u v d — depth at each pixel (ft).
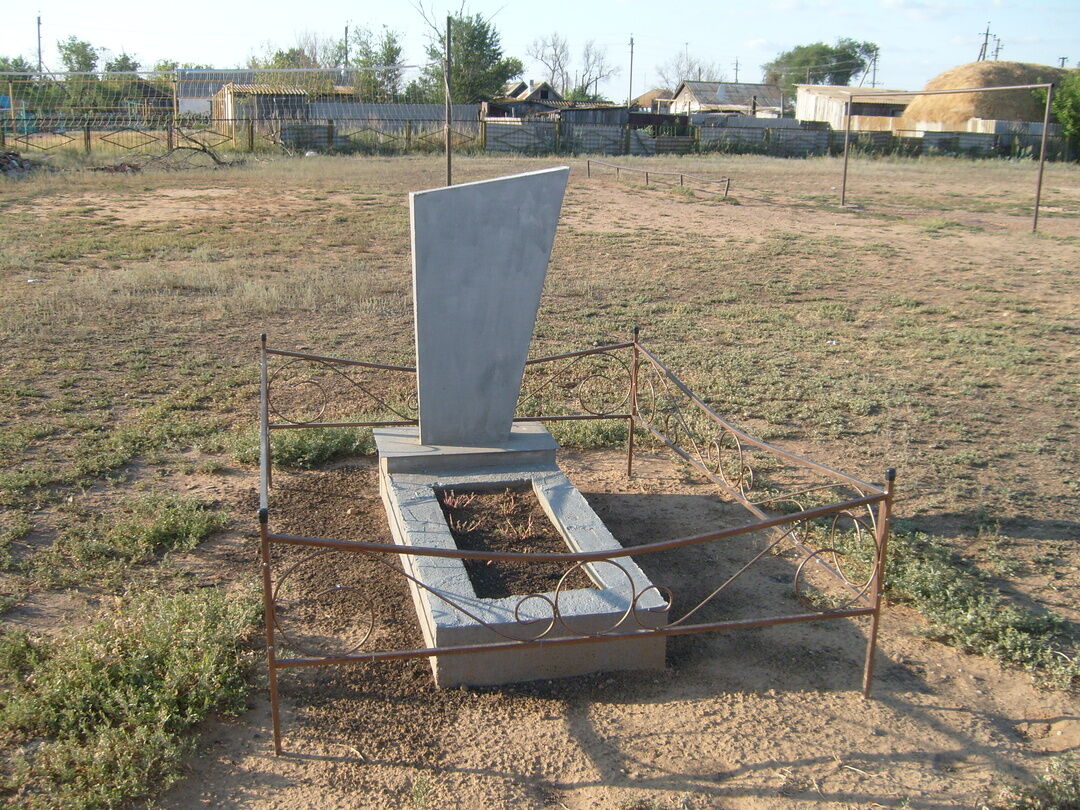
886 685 15.48
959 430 27.35
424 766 13.24
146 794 12.46
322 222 64.54
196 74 152.35
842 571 19.10
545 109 185.78
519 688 15.07
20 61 183.73
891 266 55.31
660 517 21.66
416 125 138.41
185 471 22.81
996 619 16.92
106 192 76.74
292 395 29.01
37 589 17.20
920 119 176.14
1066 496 22.93
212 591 16.96
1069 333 39.86
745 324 40.22
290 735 13.78
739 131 148.25
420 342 19.85
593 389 30.32
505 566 17.30
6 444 23.36
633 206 78.54
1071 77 152.87
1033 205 87.25
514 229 19.69
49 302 38.78
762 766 13.46
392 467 20.30
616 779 13.10
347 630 16.46
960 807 12.77
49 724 13.44
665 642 15.76
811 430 27.17
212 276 44.86
